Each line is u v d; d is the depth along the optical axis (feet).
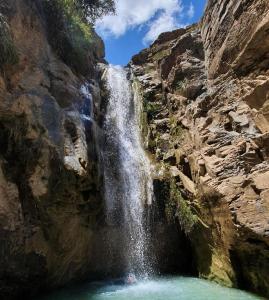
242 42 35.70
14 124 26.71
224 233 29.99
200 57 47.60
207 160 33.55
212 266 33.30
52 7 37.42
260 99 31.71
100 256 35.63
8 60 27.04
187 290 29.53
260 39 33.14
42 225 27.68
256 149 29.71
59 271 30.63
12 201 25.43
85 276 34.19
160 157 43.80
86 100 38.04
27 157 26.76
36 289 28.50
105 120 45.39
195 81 44.91
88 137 33.47
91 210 32.42
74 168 28.50
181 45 50.03
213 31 43.14
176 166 41.22
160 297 27.37
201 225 34.71
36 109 28.40
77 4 49.21
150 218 39.17
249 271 28.32
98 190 32.78
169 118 47.34
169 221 38.73
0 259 25.04
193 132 39.27
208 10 46.21
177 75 47.57
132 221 38.34
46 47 34.65
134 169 42.34
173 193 39.22
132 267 36.94
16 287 26.76
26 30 31.48
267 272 26.35
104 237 36.09
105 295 28.45
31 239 26.86
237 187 28.76
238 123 33.55
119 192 39.06
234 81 37.09
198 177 34.47
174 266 38.81
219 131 34.99
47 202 27.48
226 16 39.52
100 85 50.01
